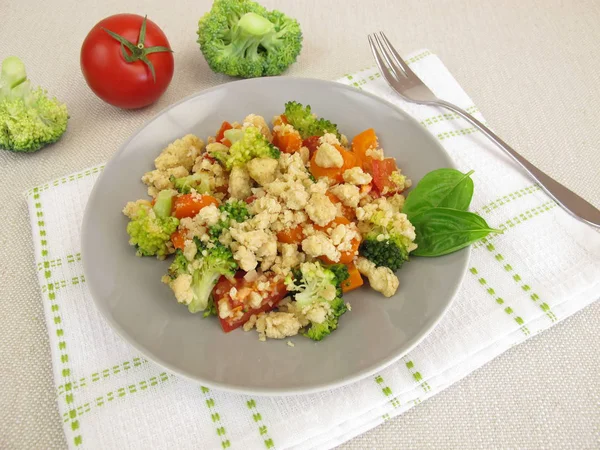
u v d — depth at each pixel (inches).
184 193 10.6
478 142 12.8
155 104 14.4
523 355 10.2
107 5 16.8
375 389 9.3
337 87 12.3
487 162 12.5
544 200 11.8
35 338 10.5
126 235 10.4
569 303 10.4
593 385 9.8
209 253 9.5
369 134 11.5
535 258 10.9
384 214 10.1
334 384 8.4
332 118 12.2
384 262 9.7
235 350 9.0
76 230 11.5
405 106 13.6
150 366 9.7
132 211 10.6
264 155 10.8
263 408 9.2
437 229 9.9
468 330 9.9
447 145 12.8
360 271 9.8
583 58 15.4
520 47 15.7
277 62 14.4
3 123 12.6
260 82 12.4
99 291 9.5
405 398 9.4
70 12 16.6
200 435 9.0
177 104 12.0
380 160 11.1
